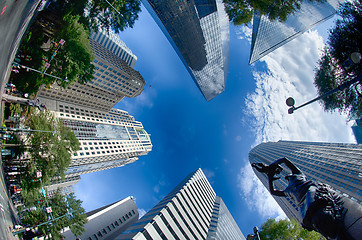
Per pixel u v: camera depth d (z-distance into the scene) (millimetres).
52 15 29938
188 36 58812
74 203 31828
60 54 27844
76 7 31922
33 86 27766
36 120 29438
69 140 34781
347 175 55594
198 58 69312
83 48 29844
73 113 86812
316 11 41281
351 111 22750
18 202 26047
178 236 34344
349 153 65438
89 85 83500
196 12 52000
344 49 20922
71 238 50281
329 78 23531
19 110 26750
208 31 62000
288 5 32281
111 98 100062
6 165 25859
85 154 77250
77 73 29641
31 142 28828
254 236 6797
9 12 17219
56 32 29422
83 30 30922
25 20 21109
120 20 38406
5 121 24984
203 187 60031
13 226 20234
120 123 115125
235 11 34094
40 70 27172
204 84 89125
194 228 39250
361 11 19953
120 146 100562
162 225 33531
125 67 92438
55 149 30922
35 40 28516
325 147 87500
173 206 38500
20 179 26734
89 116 95062
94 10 35656
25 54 26047
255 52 52469
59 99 83125
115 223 67250
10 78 25234
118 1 35188
